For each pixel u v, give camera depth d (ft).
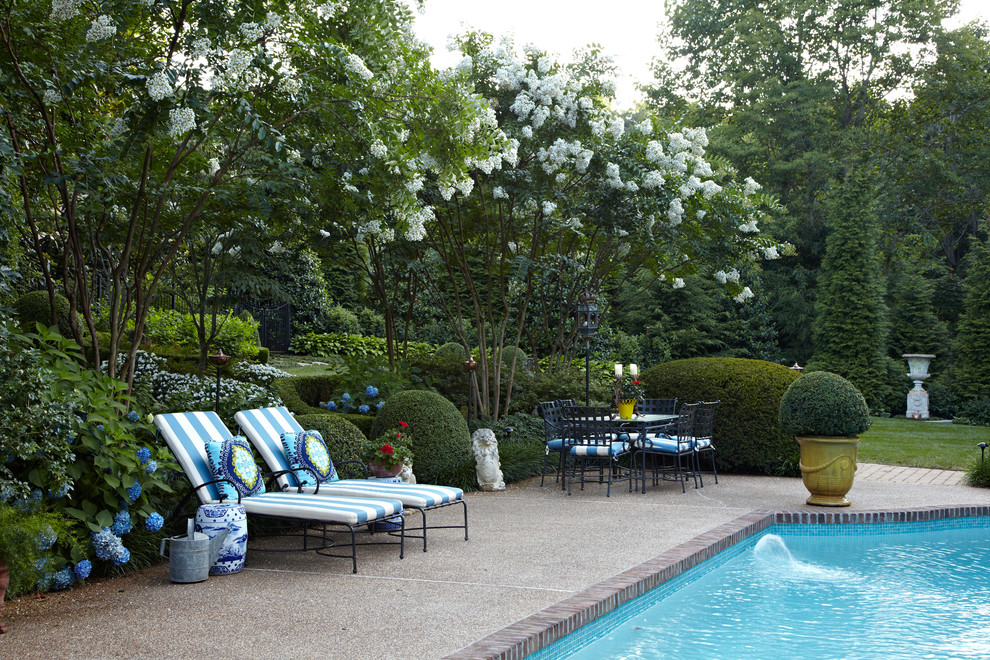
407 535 20.44
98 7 16.75
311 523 20.39
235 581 15.84
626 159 32.19
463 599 14.38
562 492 27.76
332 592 14.92
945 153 79.82
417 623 12.92
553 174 32.09
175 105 16.35
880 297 64.49
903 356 62.59
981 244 59.36
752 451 31.96
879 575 18.74
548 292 40.91
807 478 24.94
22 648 11.74
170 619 13.20
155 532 17.48
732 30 84.48
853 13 80.74
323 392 36.52
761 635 14.26
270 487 19.83
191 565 15.60
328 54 18.39
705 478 31.17
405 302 58.70
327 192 23.02
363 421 31.17
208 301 31.32
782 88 79.92
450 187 24.18
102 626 12.81
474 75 30.96
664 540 19.60
